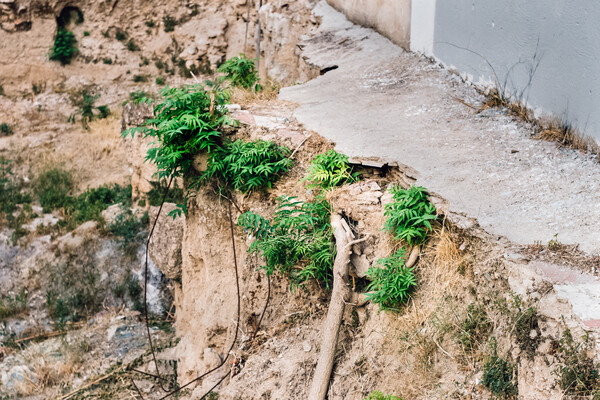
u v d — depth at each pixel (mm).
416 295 5742
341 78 9656
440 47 9414
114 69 19594
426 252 5805
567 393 4281
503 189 5973
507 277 5004
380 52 10703
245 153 6977
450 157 6633
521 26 7344
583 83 6367
